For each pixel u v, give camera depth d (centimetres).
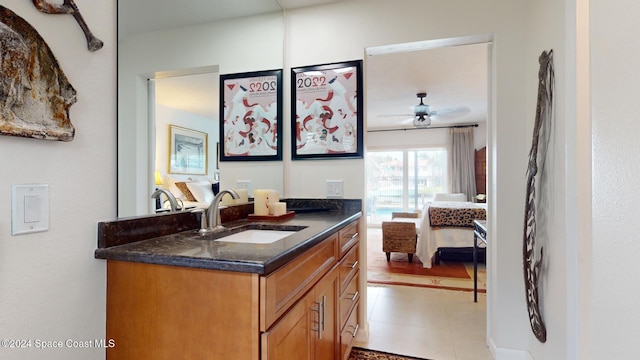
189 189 150
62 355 87
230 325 86
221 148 179
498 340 191
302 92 221
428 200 711
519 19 188
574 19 131
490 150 204
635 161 65
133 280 96
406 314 257
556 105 147
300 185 222
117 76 106
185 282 91
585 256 128
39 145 81
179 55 146
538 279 165
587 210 128
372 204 746
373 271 375
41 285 82
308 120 220
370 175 747
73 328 90
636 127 65
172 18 140
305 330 111
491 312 202
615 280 72
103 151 100
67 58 88
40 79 79
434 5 200
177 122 143
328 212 208
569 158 133
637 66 65
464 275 358
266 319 84
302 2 216
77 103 91
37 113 78
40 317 81
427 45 209
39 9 79
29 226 78
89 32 94
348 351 172
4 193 73
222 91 181
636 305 65
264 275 84
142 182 119
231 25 186
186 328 91
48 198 83
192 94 156
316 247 123
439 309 266
